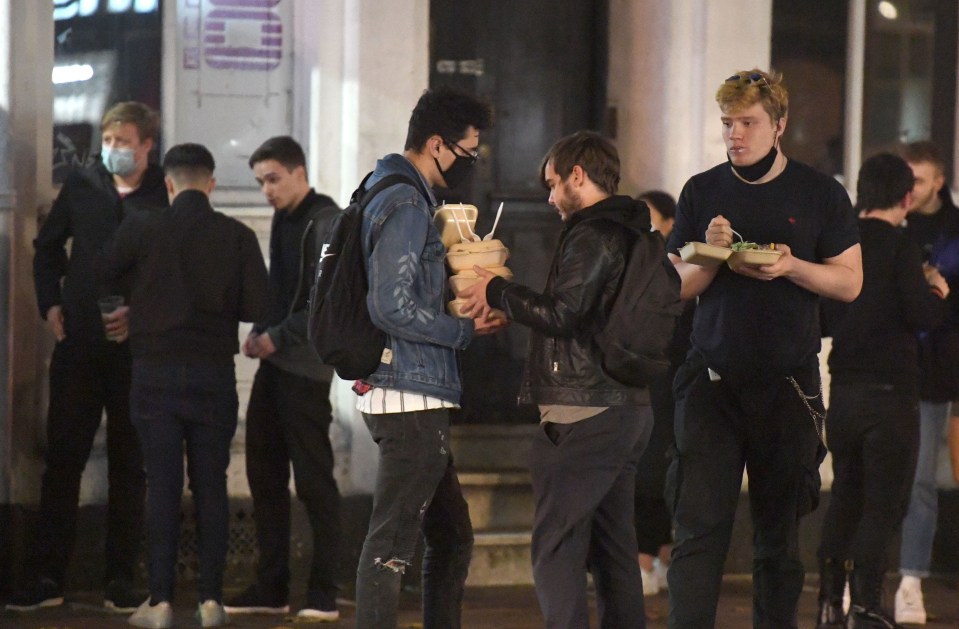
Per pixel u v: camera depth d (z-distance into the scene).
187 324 17.66
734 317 14.24
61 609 18.92
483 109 14.23
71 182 19.17
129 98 21.14
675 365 19.95
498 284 13.66
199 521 17.98
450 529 14.59
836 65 23.56
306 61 21.58
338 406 21.45
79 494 19.61
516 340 23.81
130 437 19.22
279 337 18.23
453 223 14.20
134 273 18.36
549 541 13.64
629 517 14.08
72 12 20.73
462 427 23.25
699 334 14.57
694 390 14.73
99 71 20.95
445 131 14.09
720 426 14.53
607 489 13.66
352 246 13.63
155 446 17.61
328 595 18.66
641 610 14.13
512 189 23.77
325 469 18.67
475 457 23.19
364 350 13.51
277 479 18.95
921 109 24.08
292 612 19.09
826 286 14.07
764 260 13.66
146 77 21.22
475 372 23.56
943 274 19.41
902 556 19.80
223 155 21.56
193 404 17.69
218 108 21.53
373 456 20.98
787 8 23.23
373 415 13.79
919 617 19.56
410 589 20.56
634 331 13.35
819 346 14.57
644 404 13.89
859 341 17.36
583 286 13.31
